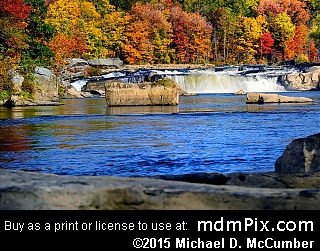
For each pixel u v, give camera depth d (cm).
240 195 445
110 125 2383
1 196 443
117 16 11725
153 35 11925
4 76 4612
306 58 14450
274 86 8581
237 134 1942
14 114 3247
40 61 5819
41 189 446
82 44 10131
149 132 2045
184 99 5331
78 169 1214
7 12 5166
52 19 9912
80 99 5728
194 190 454
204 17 13825
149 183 476
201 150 1509
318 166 798
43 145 1662
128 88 4100
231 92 7944
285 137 1830
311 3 17350
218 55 13612
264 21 13925
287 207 436
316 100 4894
